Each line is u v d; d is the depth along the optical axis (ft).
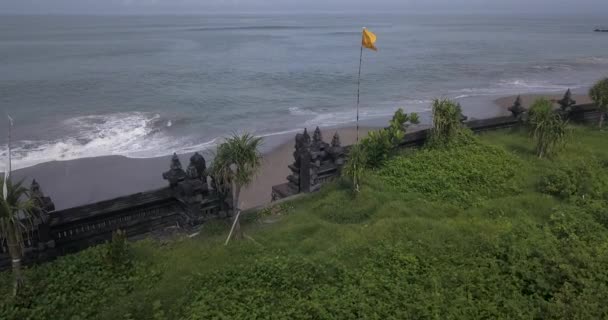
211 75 233.14
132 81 212.23
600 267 39.65
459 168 64.49
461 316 34.19
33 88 189.06
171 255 45.57
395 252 43.21
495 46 404.16
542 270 39.68
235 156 48.37
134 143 122.01
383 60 297.74
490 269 40.37
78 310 37.04
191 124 141.28
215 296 37.14
